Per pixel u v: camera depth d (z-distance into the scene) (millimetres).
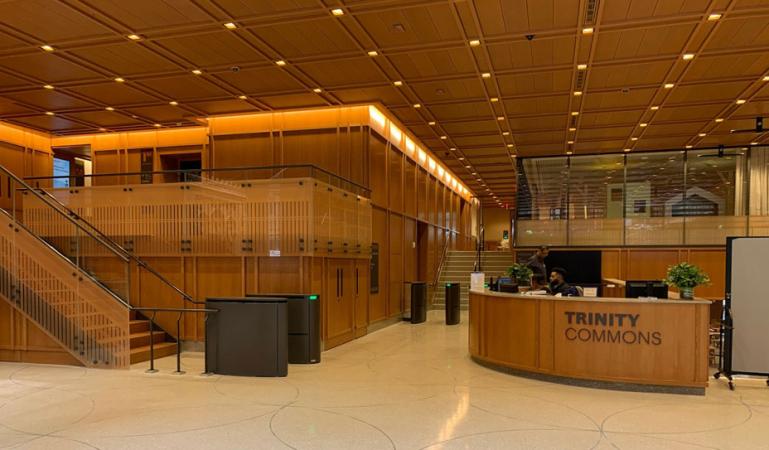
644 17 7316
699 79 9758
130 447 4668
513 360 7656
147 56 8852
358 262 11508
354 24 7645
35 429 5141
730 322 7102
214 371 7691
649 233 15773
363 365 8336
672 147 15750
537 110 11984
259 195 9594
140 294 10039
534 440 4891
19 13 7238
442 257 19828
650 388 6758
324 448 4664
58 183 12141
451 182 21938
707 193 15656
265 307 7559
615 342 6887
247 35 8031
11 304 8594
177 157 14688
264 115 12797
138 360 8594
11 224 8727
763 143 15094
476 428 5219
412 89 10633
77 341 8312
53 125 13641
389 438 4914
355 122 12180
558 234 16422
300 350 8430
